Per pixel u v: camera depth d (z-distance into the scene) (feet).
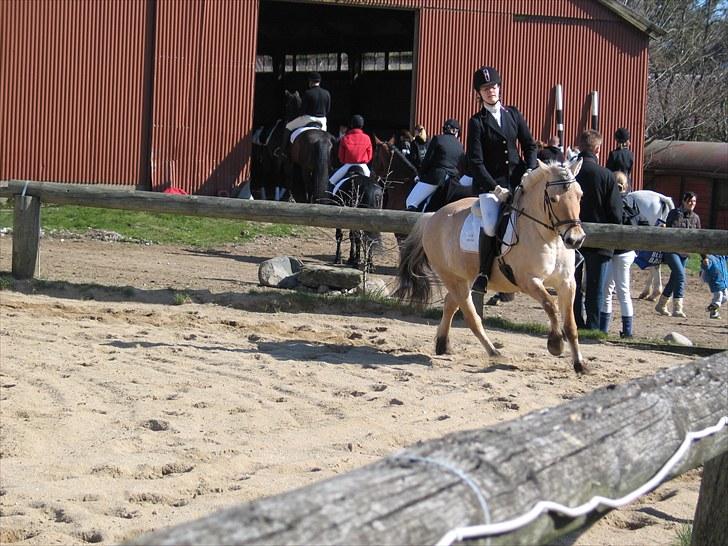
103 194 46.65
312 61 130.11
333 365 32.42
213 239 69.41
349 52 120.88
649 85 146.20
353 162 60.39
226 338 36.50
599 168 40.27
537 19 89.45
